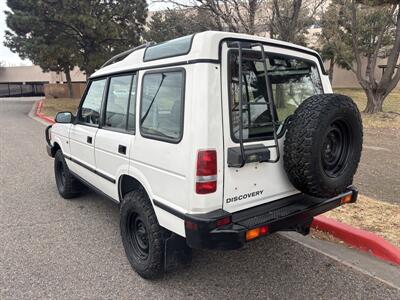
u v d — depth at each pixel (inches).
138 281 124.4
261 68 111.5
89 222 176.4
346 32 945.5
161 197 111.4
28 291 118.1
